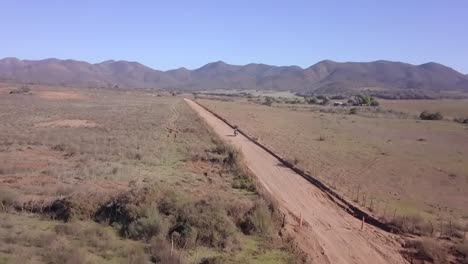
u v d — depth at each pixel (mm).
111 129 62094
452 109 171375
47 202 23703
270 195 29891
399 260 21344
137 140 50906
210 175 35188
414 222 26438
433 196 35688
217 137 58469
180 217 21406
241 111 125500
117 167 34219
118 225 21359
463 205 33312
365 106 185250
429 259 21594
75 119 76000
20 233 19109
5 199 23547
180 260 17438
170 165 38156
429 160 53219
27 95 146125
